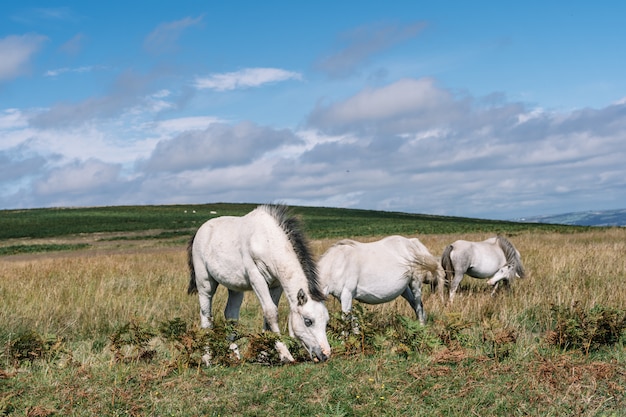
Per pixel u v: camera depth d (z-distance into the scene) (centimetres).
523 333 765
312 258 652
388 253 887
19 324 880
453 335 691
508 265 1198
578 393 495
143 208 8975
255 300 1127
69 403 512
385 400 490
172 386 550
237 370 611
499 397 496
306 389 520
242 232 683
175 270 1727
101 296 1137
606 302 929
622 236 3064
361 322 691
